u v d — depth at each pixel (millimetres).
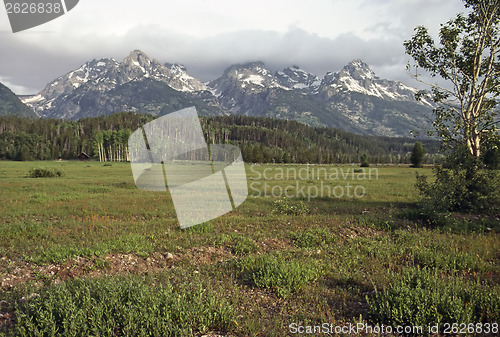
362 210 15586
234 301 5266
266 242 9688
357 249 9031
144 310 4230
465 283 6211
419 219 13523
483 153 15148
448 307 4793
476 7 15797
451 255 8086
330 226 11852
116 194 20797
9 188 23188
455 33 15734
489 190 13930
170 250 8578
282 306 5375
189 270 7160
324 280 6691
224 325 4496
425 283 5734
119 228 11062
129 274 6219
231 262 7629
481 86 15531
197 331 4340
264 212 14797
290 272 6426
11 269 6797
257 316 4805
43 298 4848
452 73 16234
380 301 5164
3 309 4859
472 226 11758
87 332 3791
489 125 15172
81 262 7270
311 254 8461
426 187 14578
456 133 15430
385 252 8531
